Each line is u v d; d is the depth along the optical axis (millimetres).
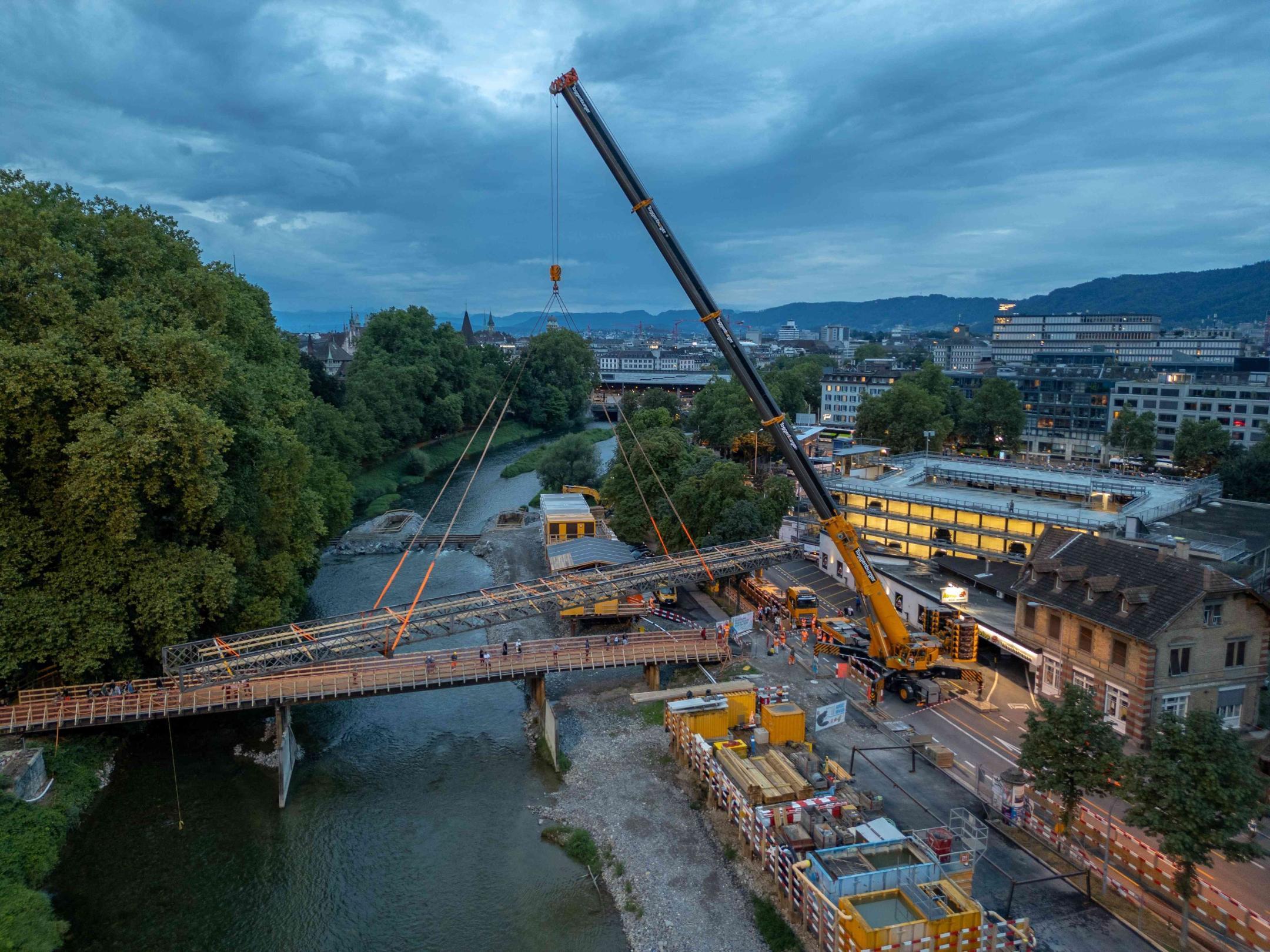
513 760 56500
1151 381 185000
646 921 39594
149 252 63125
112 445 48500
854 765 47781
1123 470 149625
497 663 59250
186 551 56750
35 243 53906
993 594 70125
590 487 137250
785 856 38438
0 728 50500
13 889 40438
